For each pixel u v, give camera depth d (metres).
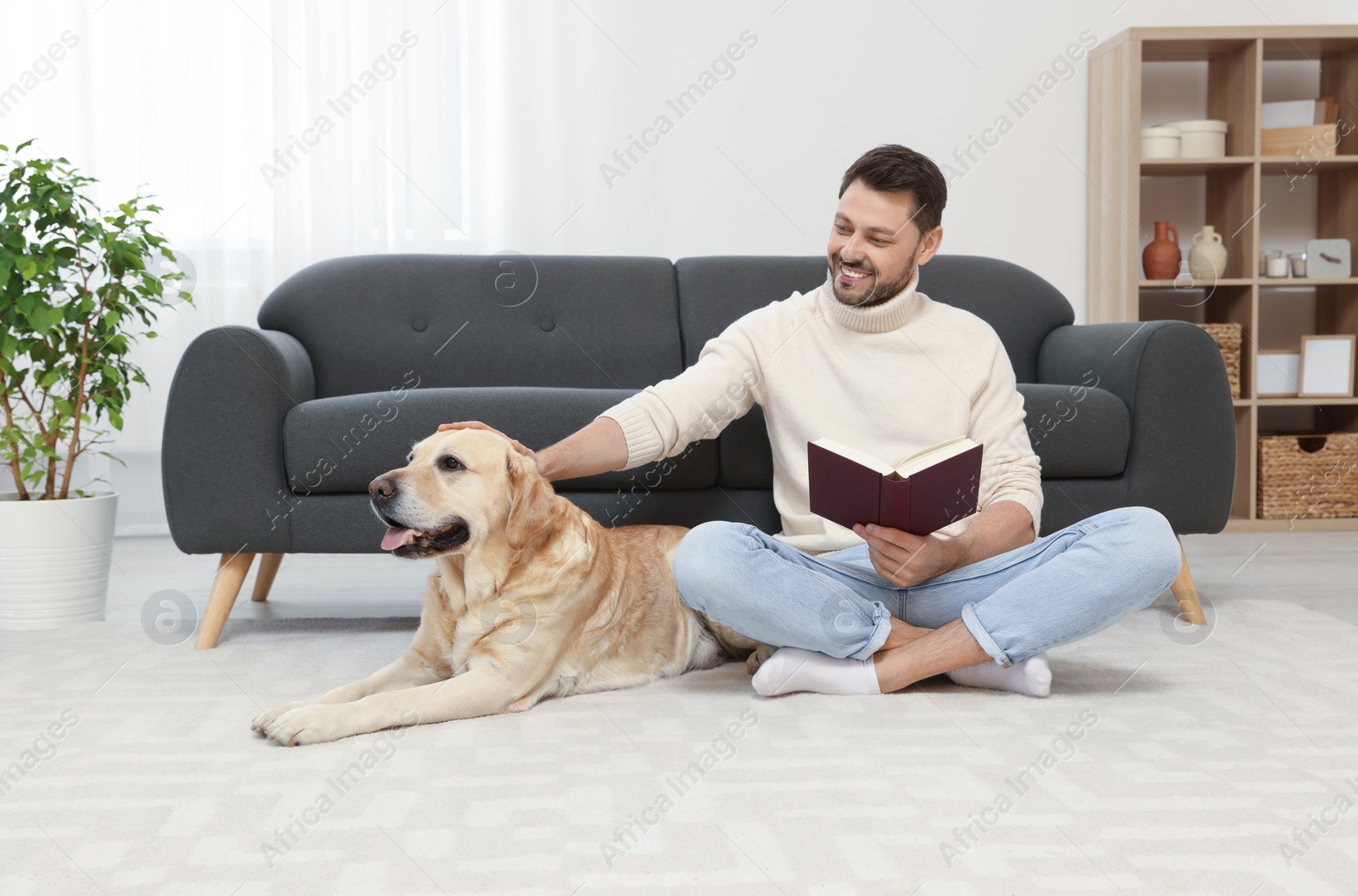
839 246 1.69
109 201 3.42
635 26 3.67
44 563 2.10
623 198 3.71
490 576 1.51
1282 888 0.88
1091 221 3.85
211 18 3.42
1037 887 0.89
